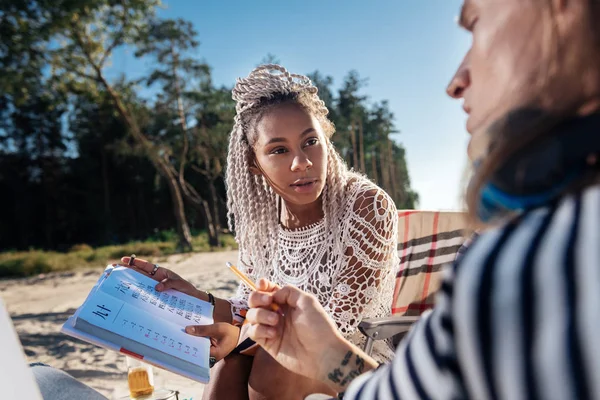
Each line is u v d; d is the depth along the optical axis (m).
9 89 20.41
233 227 2.04
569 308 0.38
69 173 38.44
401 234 2.29
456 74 0.63
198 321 1.46
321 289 1.73
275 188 1.75
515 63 0.51
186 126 26.69
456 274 0.45
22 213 36.78
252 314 0.96
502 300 0.41
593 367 0.36
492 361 0.40
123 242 37.19
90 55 21.45
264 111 1.72
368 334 1.49
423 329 0.49
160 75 24.80
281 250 1.86
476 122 0.56
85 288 9.80
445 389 0.44
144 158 38.84
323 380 0.92
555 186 0.46
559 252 0.41
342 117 48.19
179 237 22.52
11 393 0.64
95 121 37.91
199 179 39.59
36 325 5.62
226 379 1.54
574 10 0.47
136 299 1.45
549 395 0.37
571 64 0.46
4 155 36.53
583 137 0.44
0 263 15.25
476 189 0.51
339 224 1.72
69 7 19.22
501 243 0.44
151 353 1.25
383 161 62.97
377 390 0.54
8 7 18.80
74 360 3.88
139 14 21.77
